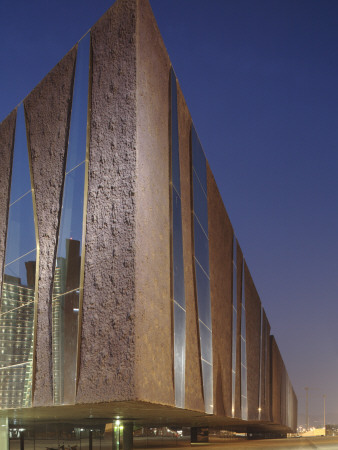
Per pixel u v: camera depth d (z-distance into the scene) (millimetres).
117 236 10969
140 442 28828
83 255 11547
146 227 11320
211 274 19969
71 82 13508
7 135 16062
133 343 10039
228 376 22312
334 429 89188
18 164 15070
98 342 10641
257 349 34969
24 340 13078
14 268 14188
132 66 11820
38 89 14898
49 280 12617
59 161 13211
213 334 19375
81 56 13391
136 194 10938
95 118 12352
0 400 13422
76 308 11391
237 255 28125
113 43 12461
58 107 13758
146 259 11109
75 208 12234
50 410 13703
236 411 24062
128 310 10297
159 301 11773
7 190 15445
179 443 32875
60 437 21594
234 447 33688
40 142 14195
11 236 14695
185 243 15438
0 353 14008
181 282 14188
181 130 15852
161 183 12875
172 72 14984
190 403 14164
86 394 10547
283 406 63656
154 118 12727
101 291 10914
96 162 11969
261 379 36781
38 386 12180
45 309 12531
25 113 15234
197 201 17953
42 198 13555
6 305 14234
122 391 9922
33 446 22094
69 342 11391
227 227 25250
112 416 18000
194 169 17703
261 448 32562
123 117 11664
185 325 14367
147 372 10398
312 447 34906
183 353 13781
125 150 11398
